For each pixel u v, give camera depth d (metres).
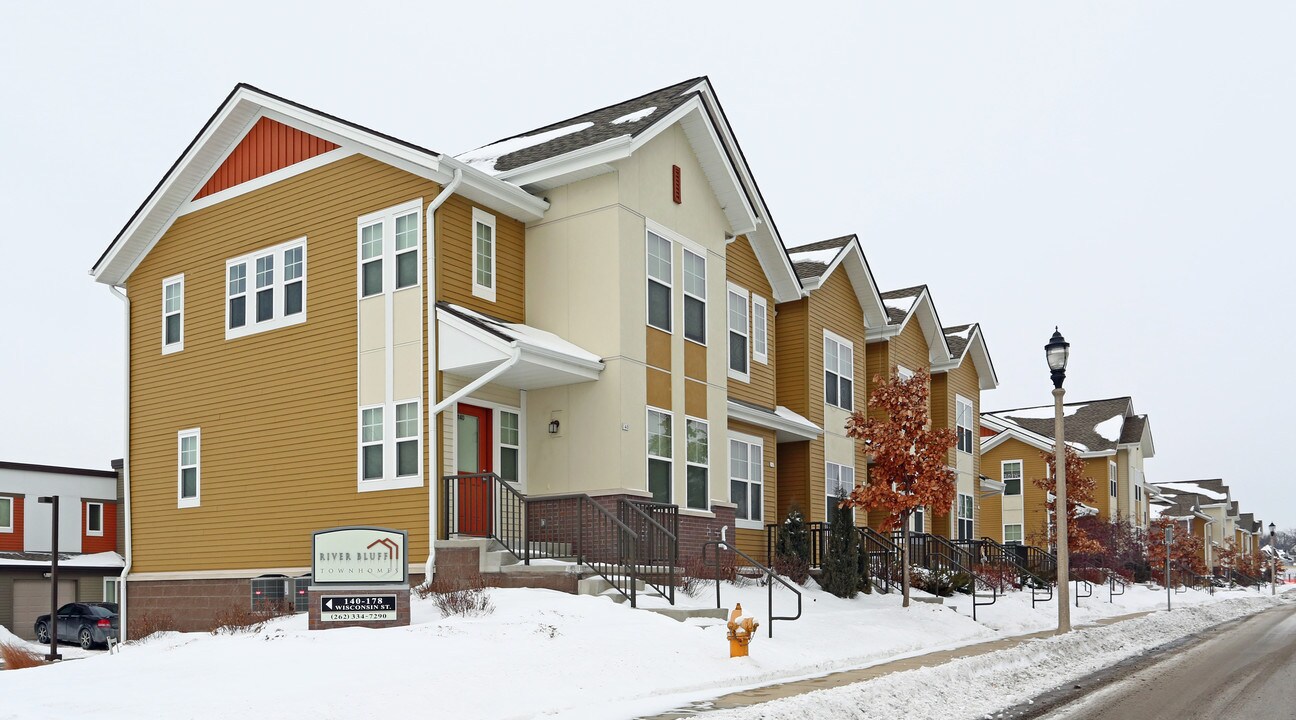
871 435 23.89
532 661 12.30
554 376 19.42
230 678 11.13
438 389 18.70
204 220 23.23
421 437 18.78
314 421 20.61
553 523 19.77
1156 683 15.35
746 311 26.47
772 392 27.52
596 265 20.19
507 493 19.89
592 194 20.44
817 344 29.64
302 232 21.34
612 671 12.66
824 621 19.28
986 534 58.75
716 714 10.46
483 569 17.64
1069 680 15.62
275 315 21.58
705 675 13.38
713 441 22.73
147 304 24.17
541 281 20.86
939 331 37.06
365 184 20.39
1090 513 50.00
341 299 20.48
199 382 22.80
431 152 18.83
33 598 38.25
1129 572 53.19
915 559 30.70
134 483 23.73
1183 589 56.31
